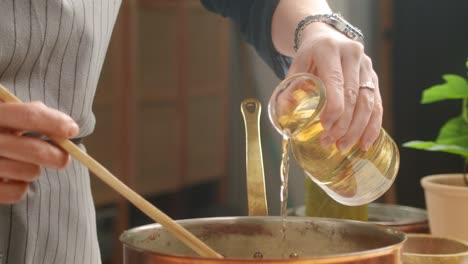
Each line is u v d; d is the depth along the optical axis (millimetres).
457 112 2082
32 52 1037
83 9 1072
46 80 1058
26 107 841
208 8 1365
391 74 2182
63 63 1066
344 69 1000
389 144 1000
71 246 1114
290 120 945
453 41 2068
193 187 2967
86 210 1142
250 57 2785
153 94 2709
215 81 2879
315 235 922
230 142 2936
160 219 851
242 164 2947
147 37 2666
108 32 1142
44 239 1086
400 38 2160
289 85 955
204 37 2861
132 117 2602
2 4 1016
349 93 973
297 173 2234
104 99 2506
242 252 934
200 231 924
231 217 936
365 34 2205
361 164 971
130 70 2588
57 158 854
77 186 1122
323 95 934
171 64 2779
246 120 991
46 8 1036
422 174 2098
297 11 1188
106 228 2646
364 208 1122
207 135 2918
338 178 975
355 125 966
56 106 1068
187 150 2863
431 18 2098
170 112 2795
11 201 914
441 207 1129
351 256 756
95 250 1171
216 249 931
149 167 2721
